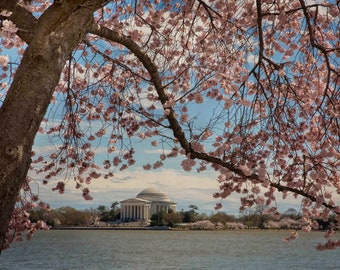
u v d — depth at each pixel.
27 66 5.32
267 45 9.93
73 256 50.06
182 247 69.50
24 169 5.06
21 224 9.85
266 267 40.78
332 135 9.16
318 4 8.48
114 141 11.12
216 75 9.21
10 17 6.20
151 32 9.41
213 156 9.08
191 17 10.27
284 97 9.59
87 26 5.89
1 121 5.05
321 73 10.18
